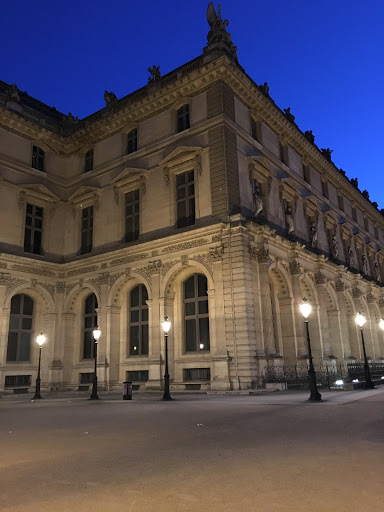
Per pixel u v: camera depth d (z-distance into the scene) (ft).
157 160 115.44
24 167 125.18
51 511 18.62
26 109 130.93
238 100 114.21
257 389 87.25
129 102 126.62
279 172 127.95
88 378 118.42
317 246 138.00
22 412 62.13
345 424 39.55
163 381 100.78
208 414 51.08
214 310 95.20
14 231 118.93
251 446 30.63
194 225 102.99
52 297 123.75
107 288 115.75
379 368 127.85
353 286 157.38
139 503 19.35
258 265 99.25
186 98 113.09
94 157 132.36
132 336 113.50
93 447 32.53
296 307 112.06
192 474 23.76
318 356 120.37
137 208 118.52
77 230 129.49
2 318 111.45
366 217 201.36
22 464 27.61
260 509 18.15
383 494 19.51
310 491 20.22
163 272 105.50
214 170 102.83
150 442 33.78
